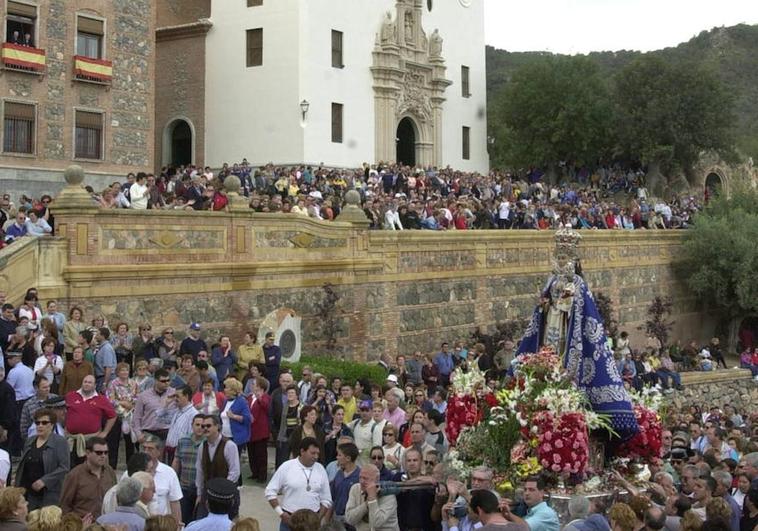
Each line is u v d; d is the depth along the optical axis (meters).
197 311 28.14
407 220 38.78
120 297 25.81
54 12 38.00
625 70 67.88
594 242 48.72
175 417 16.17
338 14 47.97
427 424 16.06
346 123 48.50
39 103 37.50
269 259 30.56
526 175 68.44
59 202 24.69
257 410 20.05
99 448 12.63
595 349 14.83
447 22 56.06
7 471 13.29
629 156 67.50
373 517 12.63
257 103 46.97
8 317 20.27
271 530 16.64
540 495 12.25
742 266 53.78
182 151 50.59
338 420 17.08
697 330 57.84
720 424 27.97
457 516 12.12
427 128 54.19
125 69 40.97
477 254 40.81
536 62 68.88
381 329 35.75
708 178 72.81
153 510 12.42
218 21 48.34
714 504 11.21
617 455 15.16
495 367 31.91
